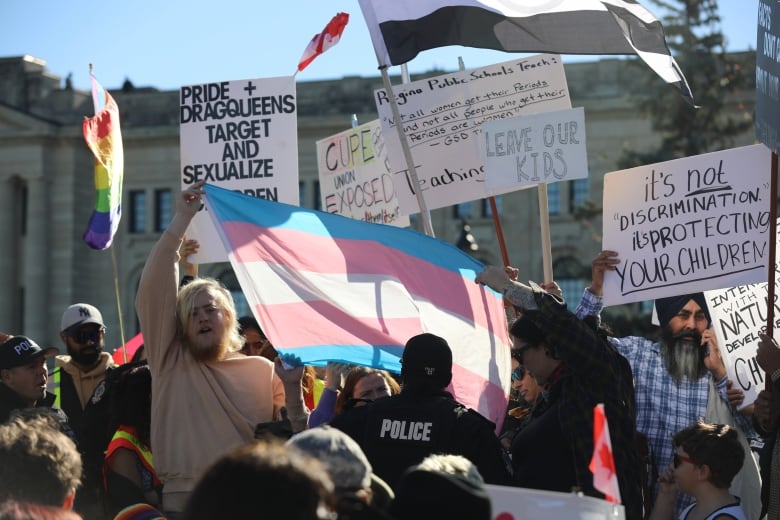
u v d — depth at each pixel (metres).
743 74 37.88
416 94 8.50
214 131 8.59
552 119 7.58
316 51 8.69
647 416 7.12
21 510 3.90
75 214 56.53
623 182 7.16
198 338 6.00
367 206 9.64
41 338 55.84
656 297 7.06
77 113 57.59
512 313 7.56
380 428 5.53
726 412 7.10
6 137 56.38
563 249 50.78
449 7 7.95
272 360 7.92
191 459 5.89
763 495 6.20
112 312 56.16
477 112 8.45
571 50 8.04
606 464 3.71
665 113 37.81
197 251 7.98
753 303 7.18
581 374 5.62
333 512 3.09
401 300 6.62
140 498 6.02
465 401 6.77
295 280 6.38
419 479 3.43
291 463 2.72
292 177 8.51
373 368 6.54
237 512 2.65
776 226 6.78
